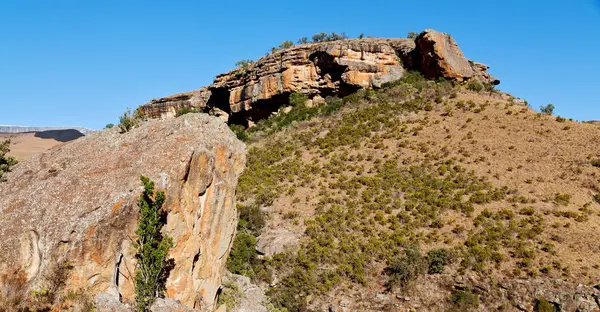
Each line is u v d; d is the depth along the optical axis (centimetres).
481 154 3969
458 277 2591
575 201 3172
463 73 5644
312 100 6094
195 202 2155
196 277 2131
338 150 4603
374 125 4881
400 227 3172
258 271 2897
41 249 1789
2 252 1764
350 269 2811
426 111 4988
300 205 3706
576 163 3578
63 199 1970
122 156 2255
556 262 2544
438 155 4075
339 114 5444
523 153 3866
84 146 2469
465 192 3453
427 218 3219
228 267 2845
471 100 4981
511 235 2873
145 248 1862
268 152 4925
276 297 2645
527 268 2555
